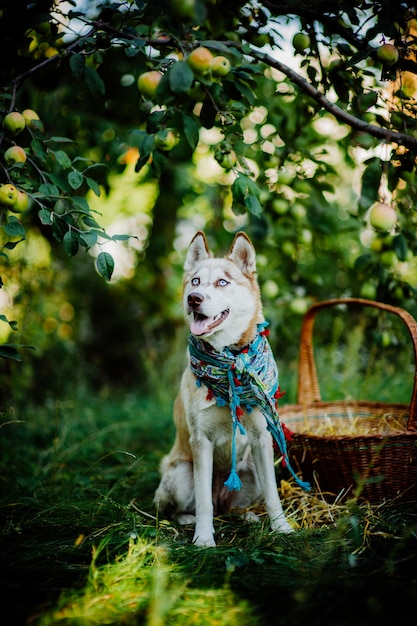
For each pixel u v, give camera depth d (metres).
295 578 2.33
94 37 2.93
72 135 5.23
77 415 5.80
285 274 5.13
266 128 4.66
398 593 2.12
